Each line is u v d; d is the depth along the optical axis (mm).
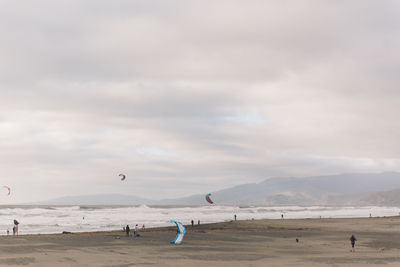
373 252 36000
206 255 33531
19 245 39469
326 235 52719
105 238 47062
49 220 94625
